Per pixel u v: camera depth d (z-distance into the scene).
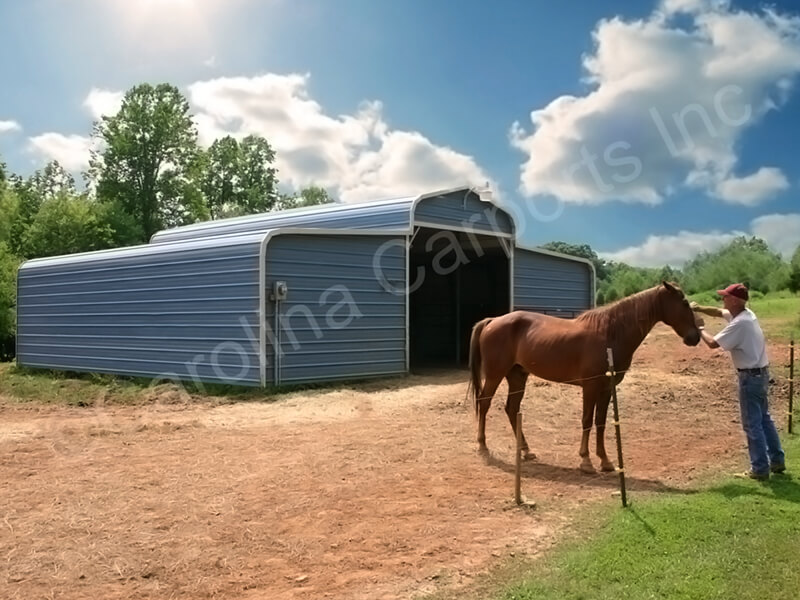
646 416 10.73
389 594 4.48
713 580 4.50
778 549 4.99
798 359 14.82
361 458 8.09
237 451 8.55
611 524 5.64
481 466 7.73
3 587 4.63
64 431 10.13
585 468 7.41
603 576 4.61
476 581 4.65
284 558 5.09
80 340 17.98
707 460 7.91
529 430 9.79
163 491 6.79
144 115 45.66
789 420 9.16
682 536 5.25
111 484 7.06
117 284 16.77
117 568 4.92
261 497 6.55
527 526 5.70
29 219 49.84
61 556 5.14
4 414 12.73
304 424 10.43
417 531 5.60
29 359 19.83
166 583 4.70
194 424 10.48
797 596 4.28
